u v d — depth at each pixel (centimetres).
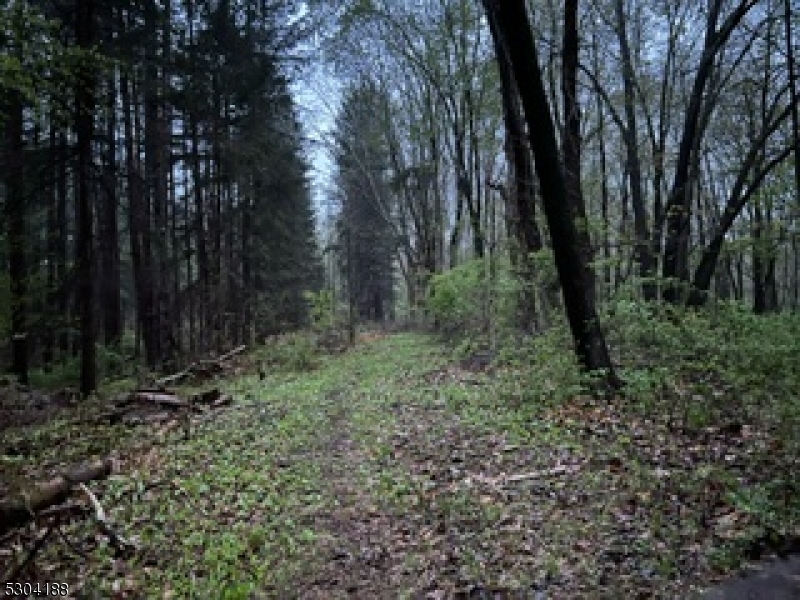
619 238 1362
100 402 1423
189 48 2020
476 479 686
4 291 1561
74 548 600
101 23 1677
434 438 866
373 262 4659
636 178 1934
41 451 1042
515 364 1268
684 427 753
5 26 941
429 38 2306
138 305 2211
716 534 502
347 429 1009
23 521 677
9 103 1294
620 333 1223
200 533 625
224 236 2481
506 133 1573
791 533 495
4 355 2194
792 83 1540
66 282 1778
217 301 2370
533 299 1516
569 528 540
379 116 2961
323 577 529
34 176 1529
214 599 505
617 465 667
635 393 883
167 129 2172
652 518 538
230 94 2180
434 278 2138
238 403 1316
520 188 1402
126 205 2219
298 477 777
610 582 453
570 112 1251
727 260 2477
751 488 565
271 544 594
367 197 3547
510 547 523
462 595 462
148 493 759
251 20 2267
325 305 2636
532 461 718
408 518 616
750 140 2208
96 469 832
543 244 1424
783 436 679
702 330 1165
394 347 2253
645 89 2167
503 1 860
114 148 1983
